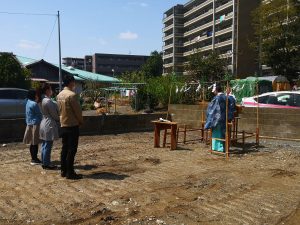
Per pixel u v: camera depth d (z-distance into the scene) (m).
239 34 72.44
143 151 10.90
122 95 31.16
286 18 42.78
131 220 5.30
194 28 93.50
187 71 44.59
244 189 6.95
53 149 11.08
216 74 42.06
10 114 16.80
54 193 6.57
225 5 76.12
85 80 42.53
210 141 11.92
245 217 5.49
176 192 6.70
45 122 8.39
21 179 7.55
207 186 7.11
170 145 11.88
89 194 6.52
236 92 23.70
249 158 9.89
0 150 10.96
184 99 22.14
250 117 13.99
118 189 6.84
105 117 14.94
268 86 27.66
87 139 13.31
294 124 13.05
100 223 5.18
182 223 5.22
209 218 5.43
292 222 5.35
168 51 103.94
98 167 8.70
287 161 9.49
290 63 42.09
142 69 98.50
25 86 31.14
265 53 43.66
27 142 8.96
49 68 45.16
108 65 123.56
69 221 5.25
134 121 15.73
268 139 13.53
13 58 31.22
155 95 23.14
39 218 5.37
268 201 6.25
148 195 6.47
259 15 44.94
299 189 6.98
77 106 7.38
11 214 5.53
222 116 10.30
